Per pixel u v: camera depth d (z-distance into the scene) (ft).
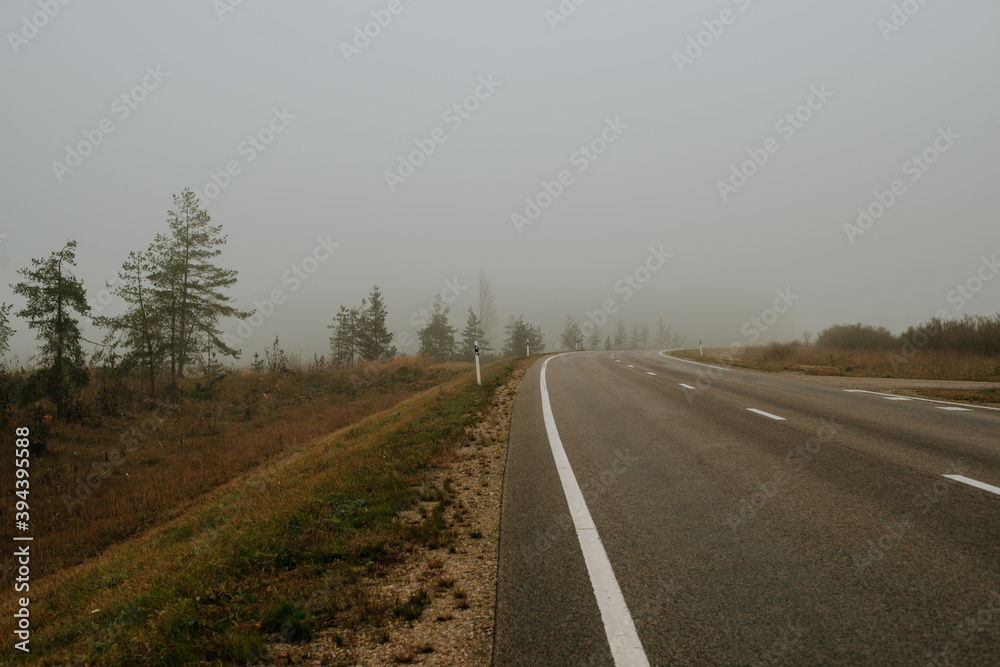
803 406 32.55
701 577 10.33
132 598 13.10
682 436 24.41
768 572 10.39
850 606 8.93
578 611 9.28
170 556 18.43
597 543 12.32
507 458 21.62
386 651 8.74
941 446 20.48
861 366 65.67
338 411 67.31
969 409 30.25
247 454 47.14
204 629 10.14
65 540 30.73
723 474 17.69
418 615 9.79
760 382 49.80
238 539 15.48
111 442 50.19
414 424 32.91
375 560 12.69
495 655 8.14
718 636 8.25
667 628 8.57
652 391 43.11
